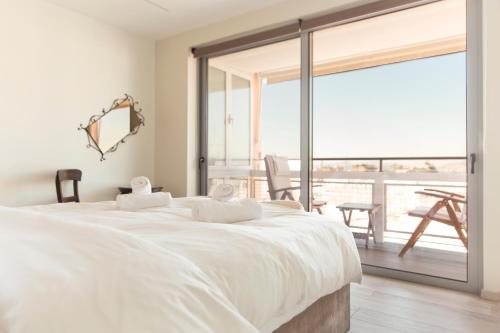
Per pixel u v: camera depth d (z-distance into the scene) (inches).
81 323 23.9
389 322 73.7
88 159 131.0
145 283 28.0
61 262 30.3
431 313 78.4
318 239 56.9
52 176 119.9
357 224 112.8
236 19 131.3
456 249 96.0
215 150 144.5
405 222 104.7
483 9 87.4
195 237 43.6
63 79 123.1
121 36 142.5
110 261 30.1
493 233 86.3
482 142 90.5
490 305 83.1
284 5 119.8
